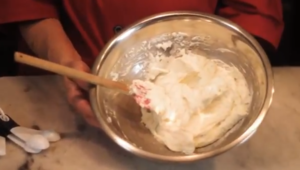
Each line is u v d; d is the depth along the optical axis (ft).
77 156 2.34
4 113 2.44
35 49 2.63
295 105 2.50
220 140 2.10
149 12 2.60
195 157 1.91
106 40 2.76
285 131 2.40
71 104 2.39
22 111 2.52
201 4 2.64
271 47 2.69
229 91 2.18
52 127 2.45
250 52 2.23
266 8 2.58
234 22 2.46
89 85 2.11
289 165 2.28
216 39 2.34
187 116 2.13
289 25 3.46
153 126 2.17
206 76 2.23
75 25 2.74
